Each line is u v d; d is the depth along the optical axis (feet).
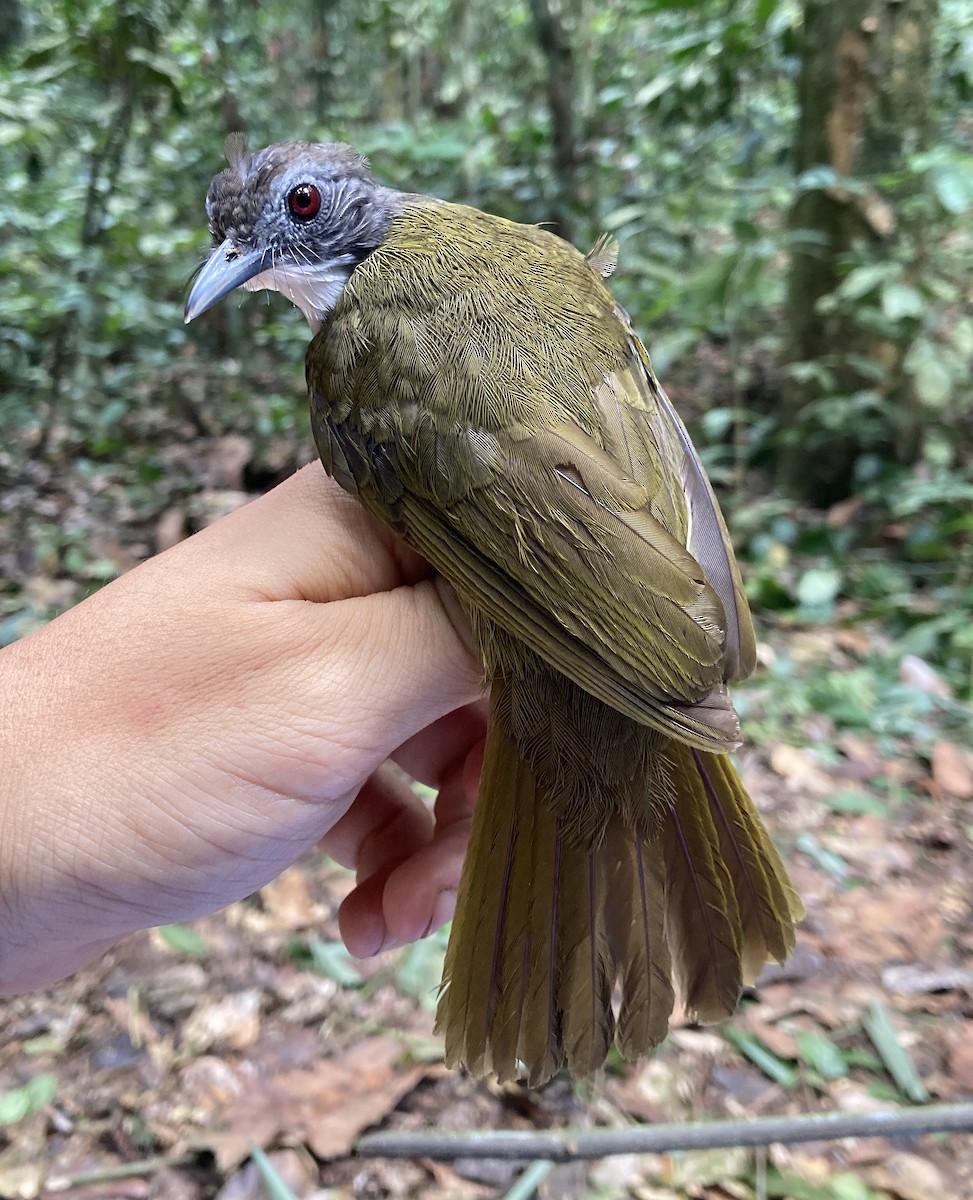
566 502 0.53
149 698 0.54
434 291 0.59
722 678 0.56
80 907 0.55
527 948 0.61
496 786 0.61
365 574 0.60
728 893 0.64
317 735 0.55
